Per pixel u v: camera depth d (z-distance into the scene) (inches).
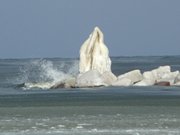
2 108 3294.8
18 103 3622.0
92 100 3750.0
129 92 4328.3
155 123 2637.8
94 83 4803.2
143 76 5000.0
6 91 4726.9
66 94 4249.5
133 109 3176.7
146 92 4328.3
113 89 4608.8
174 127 2524.6
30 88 4982.8
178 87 4790.8
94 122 2684.5
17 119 2807.6
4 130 2477.9
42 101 3737.7
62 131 2442.2
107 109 3186.5
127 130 2453.2
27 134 2381.9
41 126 2578.7
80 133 2389.3
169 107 3262.8
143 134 2361.0
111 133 2384.4
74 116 2898.6
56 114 2989.7
